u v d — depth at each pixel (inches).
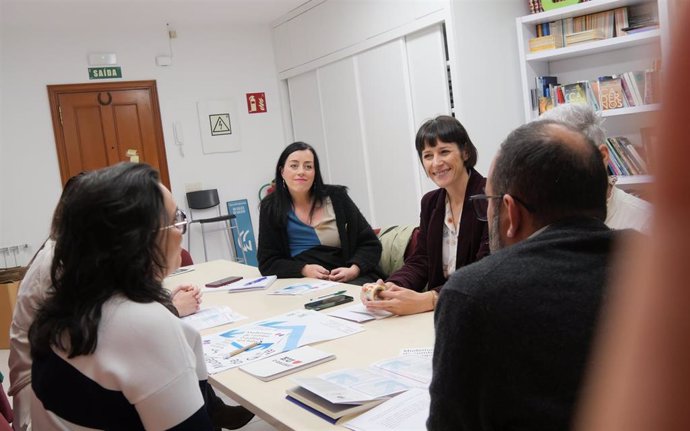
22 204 212.1
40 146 214.4
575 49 151.3
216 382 58.0
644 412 8.0
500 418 32.6
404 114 192.5
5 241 209.8
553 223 36.3
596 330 29.7
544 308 31.1
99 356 44.1
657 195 7.3
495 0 172.6
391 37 189.6
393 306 73.7
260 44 253.3
